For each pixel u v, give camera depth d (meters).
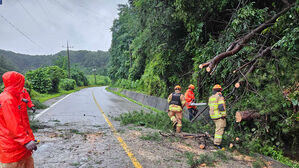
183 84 10.95
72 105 12.32
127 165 3.45
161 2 8.76
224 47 6.43
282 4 6.32
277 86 4.93
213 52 6.98
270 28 5.39
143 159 3.77
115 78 41.97
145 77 17.09
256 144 4.81
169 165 3.54
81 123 6.90
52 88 24.66
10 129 1.87
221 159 4.02
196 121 7.36
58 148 4.22
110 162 3.55
